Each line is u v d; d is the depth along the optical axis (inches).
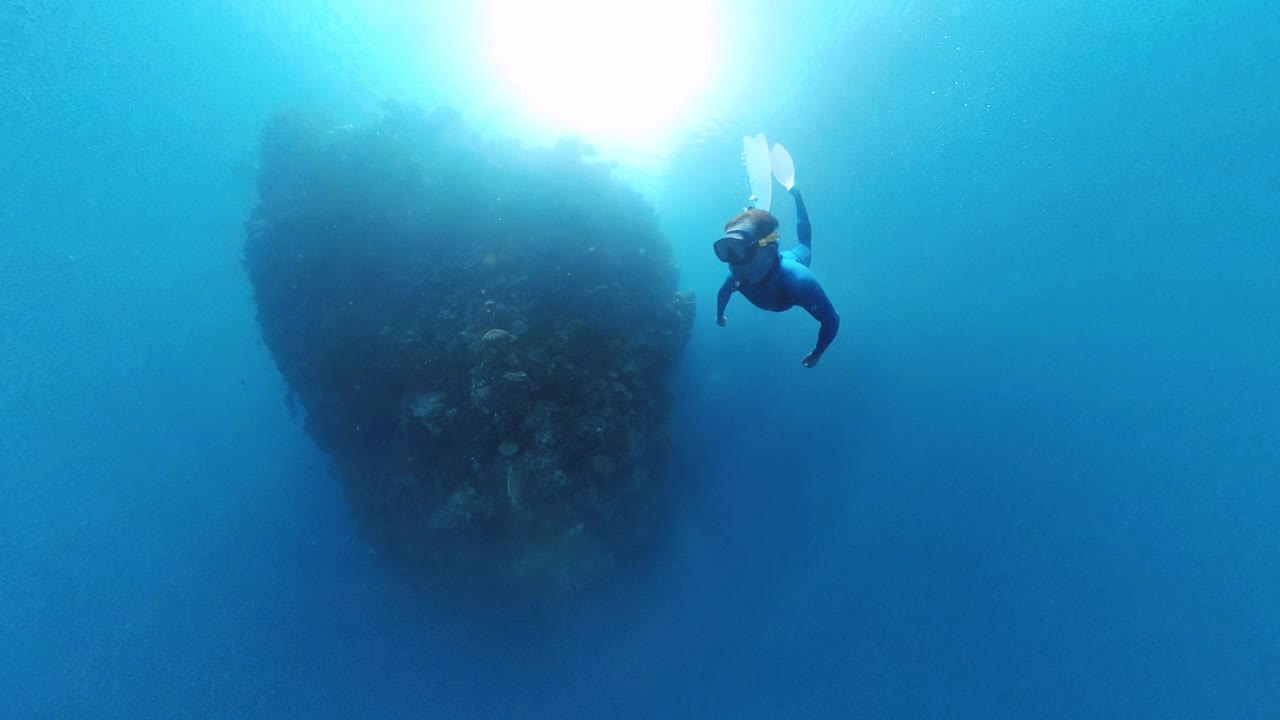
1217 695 166.6
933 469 194.1
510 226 185.3
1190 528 178.4
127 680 192.9
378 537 193.3
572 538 174.7
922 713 174.9
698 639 188.5
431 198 188.2
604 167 203.0
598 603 193.2
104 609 200.1
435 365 171.0
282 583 203.0
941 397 198.8
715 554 196.7
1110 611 177.2
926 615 183.3
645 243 200.7
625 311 185.3
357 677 190.7
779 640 185.8
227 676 192.5
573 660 189.2
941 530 189.2
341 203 185.5
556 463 165.5
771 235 106.5
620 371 180.4
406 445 175.0
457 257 182.9
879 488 195.3
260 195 205.8
